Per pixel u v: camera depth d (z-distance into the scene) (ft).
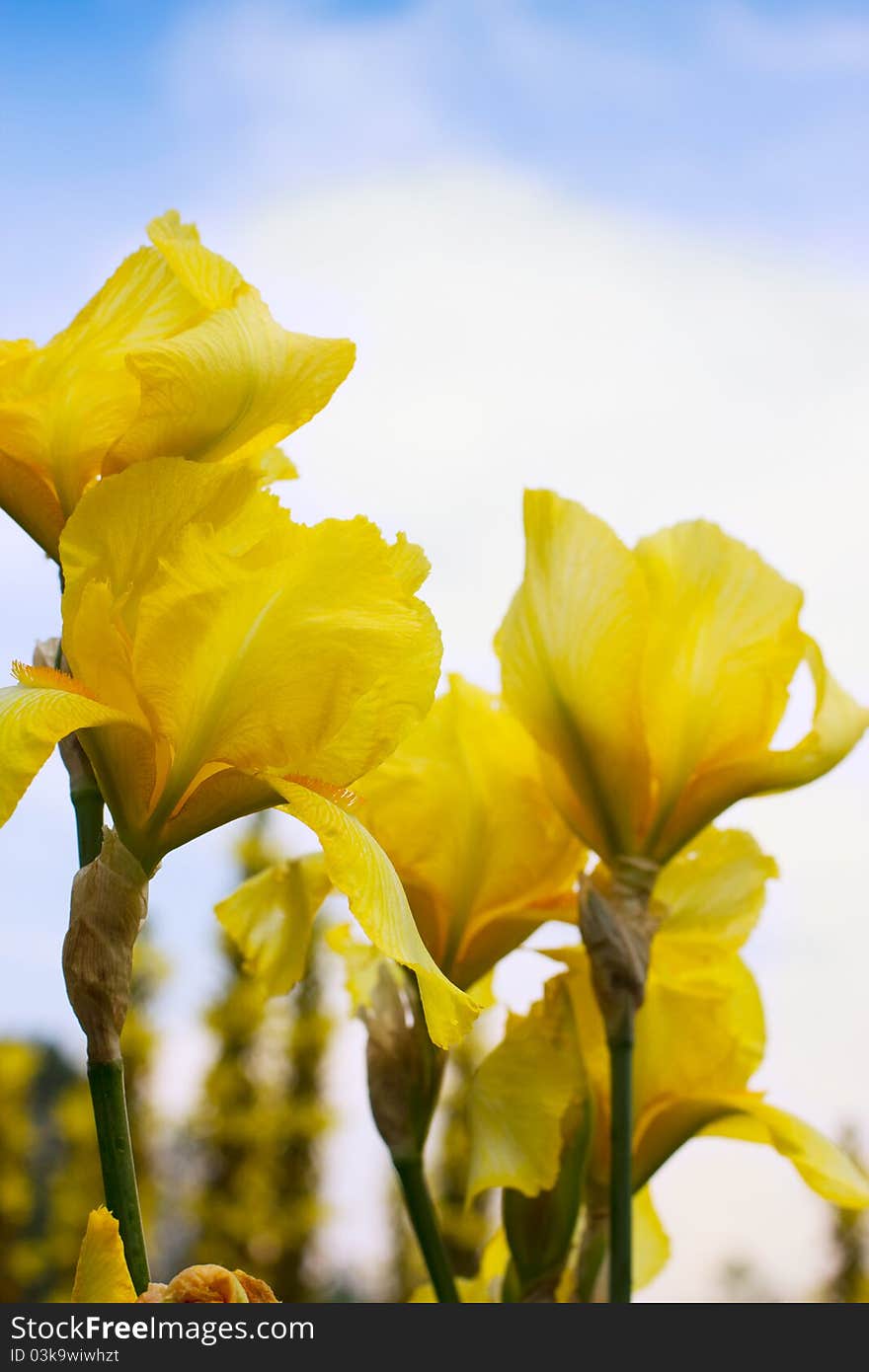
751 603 2.03
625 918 2.00
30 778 1.54
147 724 1.63
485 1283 2.29
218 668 1.61
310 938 2.07
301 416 1.73
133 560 1.63
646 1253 2.32
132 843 1.63
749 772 2.02
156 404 1.68
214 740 1.62
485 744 2.04
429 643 1.67
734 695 2.02
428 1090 2.01
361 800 1.66
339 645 1.61
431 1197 1.99
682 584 2.03
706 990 2.12
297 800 1.60
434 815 2.00
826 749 2.03
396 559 1.70
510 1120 1.99
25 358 1.70
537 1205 2.02
